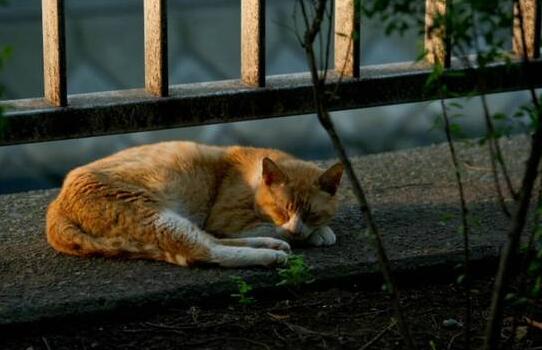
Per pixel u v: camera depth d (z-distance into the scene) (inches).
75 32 507.2
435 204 285.3
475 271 251.1
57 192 300.5
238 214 267.6
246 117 272.8
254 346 214.7
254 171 273.3
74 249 246.8
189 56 495.5
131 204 245.8
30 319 217.5
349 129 437.7
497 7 178.4
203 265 240.8
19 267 240.5
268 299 235.0
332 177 268.7
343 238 263.0
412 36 496.1
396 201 288.5
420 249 251.6
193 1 546.9
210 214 269.6
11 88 460.8
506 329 223.3
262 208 265.9
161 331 220.4
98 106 258.4
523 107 181.9
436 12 185.5
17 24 508.1
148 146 269.1
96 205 246.2
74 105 257.9
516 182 303.7
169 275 236.2
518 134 351.6
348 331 221.1
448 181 305.1
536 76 297.7
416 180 306.7
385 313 229.8
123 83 470.0
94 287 229.1
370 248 254.1
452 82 289.9
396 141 428.1
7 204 288.5
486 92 293.7
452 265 247.6
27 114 252.4
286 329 221.8
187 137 430.3
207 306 230.4
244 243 251.0
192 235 240.4
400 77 284.5
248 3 270.2
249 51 273.1
